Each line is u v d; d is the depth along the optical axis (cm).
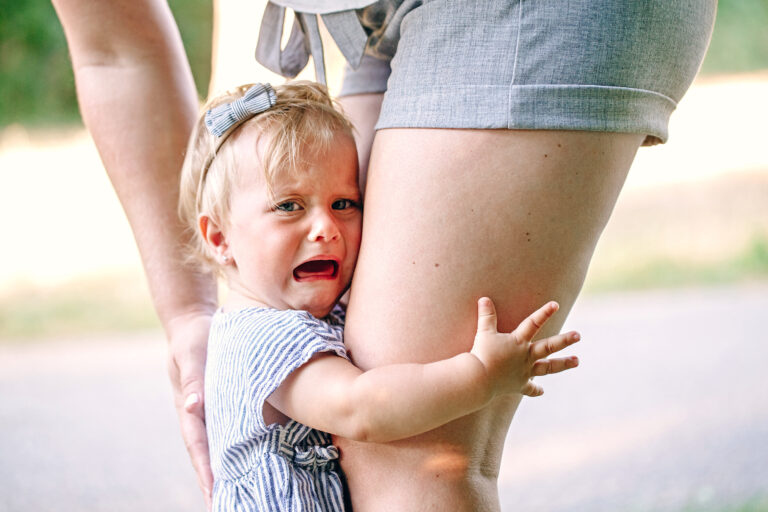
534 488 340
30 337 604
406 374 120
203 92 1258
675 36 125
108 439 417
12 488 360
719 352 506
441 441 124
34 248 795
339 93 165
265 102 142
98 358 554
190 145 155
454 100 122
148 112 167
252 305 142
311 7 146
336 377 124
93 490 358
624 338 545
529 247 122
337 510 129
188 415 153
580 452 373
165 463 387
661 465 352
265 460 129
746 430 383
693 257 735
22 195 938
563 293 126
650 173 964
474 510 125
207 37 1273
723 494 318
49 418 445
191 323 163
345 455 130
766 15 1451
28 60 1308
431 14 126
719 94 1290
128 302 673
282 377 126
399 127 127
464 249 121
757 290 658
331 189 139
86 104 169
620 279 698
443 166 122
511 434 400
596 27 120
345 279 141
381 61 160
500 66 121
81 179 995
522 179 120
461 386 118
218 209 144
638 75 122
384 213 127
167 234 167
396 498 125
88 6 164
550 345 120
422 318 123
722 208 834
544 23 120
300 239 137
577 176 121
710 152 1027
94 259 771
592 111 120
